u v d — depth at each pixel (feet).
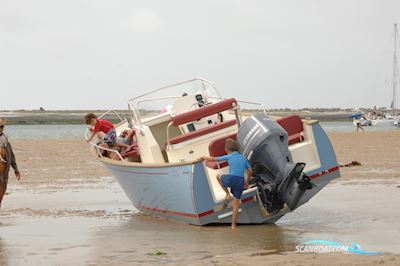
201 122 44.80
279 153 32.73
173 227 35.88
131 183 40.24
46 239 32.40
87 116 45.73
